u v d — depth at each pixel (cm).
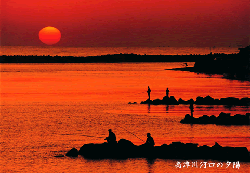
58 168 7981
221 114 12762
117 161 8531
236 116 12569
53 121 12512
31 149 9231
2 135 10550
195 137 10275
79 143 9788
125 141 9150
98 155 8856
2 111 14450
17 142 9838
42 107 15450
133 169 7981
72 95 19438
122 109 14925
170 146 9044
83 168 8006
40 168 7969
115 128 11444
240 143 9638
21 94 19838
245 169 7975
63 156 8762
